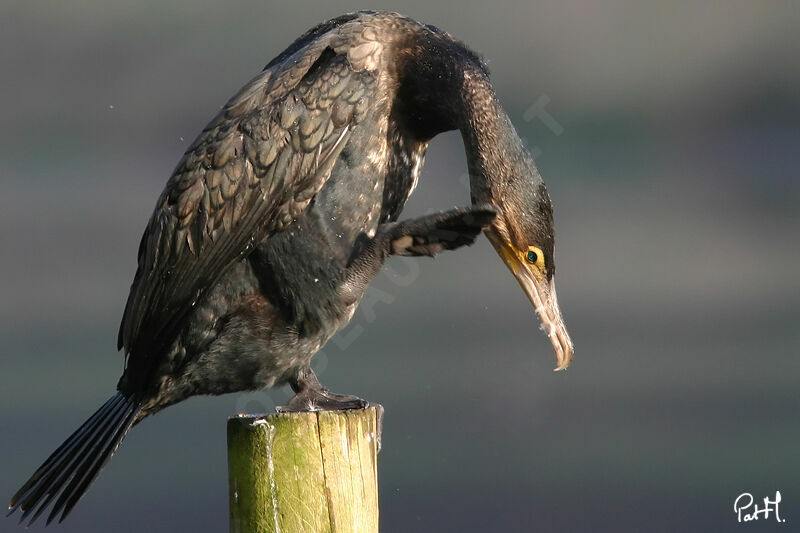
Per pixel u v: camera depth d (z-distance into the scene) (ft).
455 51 33.55
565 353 34.60
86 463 32.83
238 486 28.14
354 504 27.99
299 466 27.81
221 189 31.96
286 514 27.73
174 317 32.83
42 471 33.19
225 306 32.89
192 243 32.27
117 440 32.99
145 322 33.06
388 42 33.19
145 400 33.76
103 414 34.09
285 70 32.35
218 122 32.53
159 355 33.40
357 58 32.45
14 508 32.91
